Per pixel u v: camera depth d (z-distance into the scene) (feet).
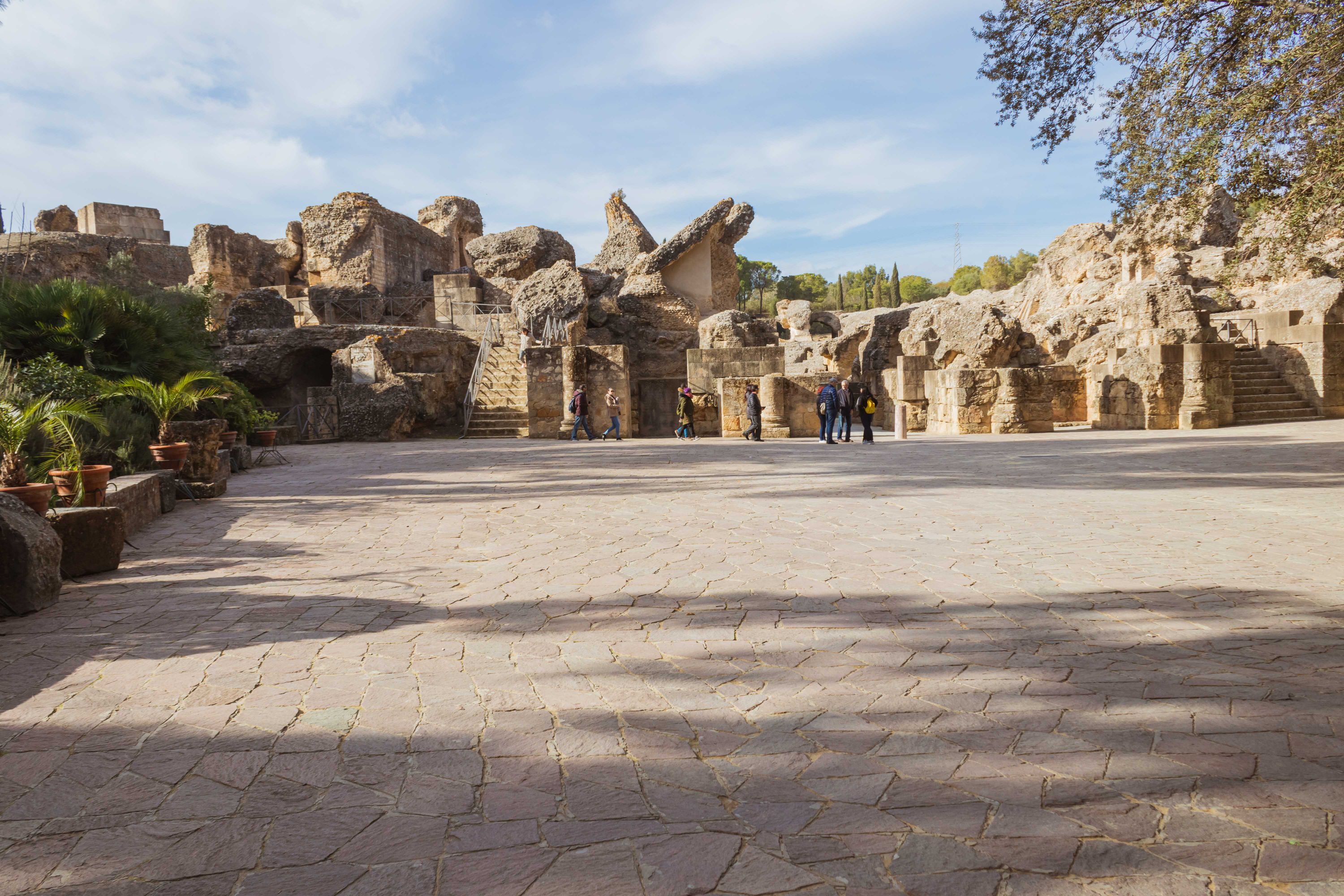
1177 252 102.12
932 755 9.89
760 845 7.96
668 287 122.93
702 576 19.71
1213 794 8.80
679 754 10.04
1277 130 28.94
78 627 15.98
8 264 108.47
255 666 13.51
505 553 23.06
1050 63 34.06
